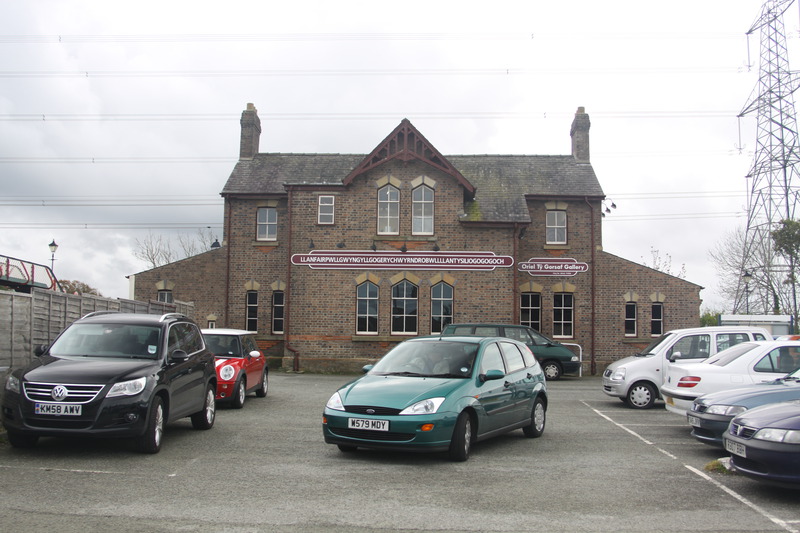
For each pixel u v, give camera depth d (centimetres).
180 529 604
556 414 1469
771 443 732
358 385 967
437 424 890
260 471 846
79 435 890
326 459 927
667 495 756
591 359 2778
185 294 2992
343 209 2711
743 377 1210
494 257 2686
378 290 2680
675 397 1247
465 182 2697
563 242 2856
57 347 1045
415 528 620
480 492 756
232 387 1455
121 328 1073
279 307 2909
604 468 898
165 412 1003
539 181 2953
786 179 3700
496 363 1071
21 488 741
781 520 663
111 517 637
